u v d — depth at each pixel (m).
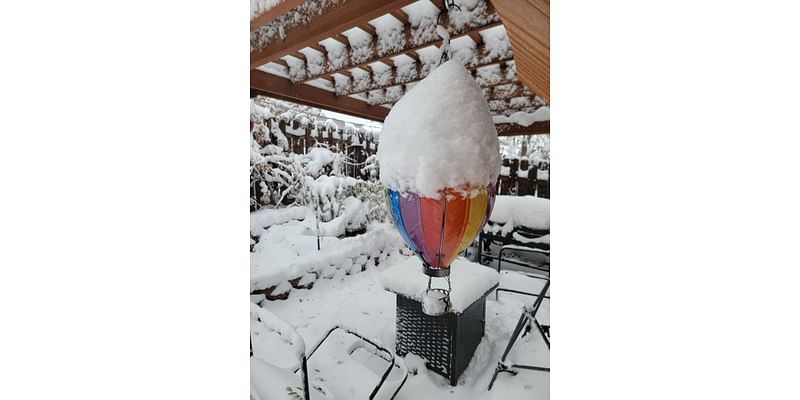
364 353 2.25
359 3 1.61
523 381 1.76
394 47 2.06
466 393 1.90
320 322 2.66
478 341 2.27
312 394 1.65
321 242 3.71
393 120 0.88
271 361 2.08
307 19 1.84
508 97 3.27
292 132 4.39
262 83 2.72
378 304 2.99
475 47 2.24
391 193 0.90
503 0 0.74
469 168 0.81
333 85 3.18
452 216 0.83
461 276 2.15
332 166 4.53
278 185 4.33
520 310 2.89
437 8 1.83
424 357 2.10
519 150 5.94
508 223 3.99
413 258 2.47
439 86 0.85
